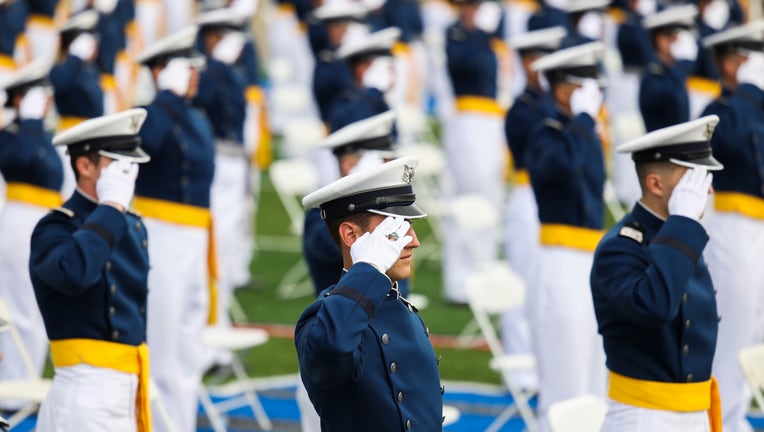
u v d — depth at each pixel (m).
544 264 30.22
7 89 32.28
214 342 32.38
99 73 47.22
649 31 41.31
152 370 30.02
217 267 31.33
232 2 47.81
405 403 17.78
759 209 30.97
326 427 18.02
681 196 20.84
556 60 30.25
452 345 41.91
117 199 22.75
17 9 51.78
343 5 45.78
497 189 46.09
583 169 29.70
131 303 23.48
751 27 31.23
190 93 30.67
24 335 32.72
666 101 36.38
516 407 36.25
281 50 70.19
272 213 58.75
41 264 22.42
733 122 30.64
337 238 18.44
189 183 30.20
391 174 18.16
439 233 55.75
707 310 21.59
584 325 29.92
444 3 75.00
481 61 44.91
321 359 17.11
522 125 37.34
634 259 20.97
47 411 23.02
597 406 23.67
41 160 32.06
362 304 17.33
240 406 35.72
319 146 27.84
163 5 70.69
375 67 35.72
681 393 21.38
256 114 47.00
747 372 27.44
